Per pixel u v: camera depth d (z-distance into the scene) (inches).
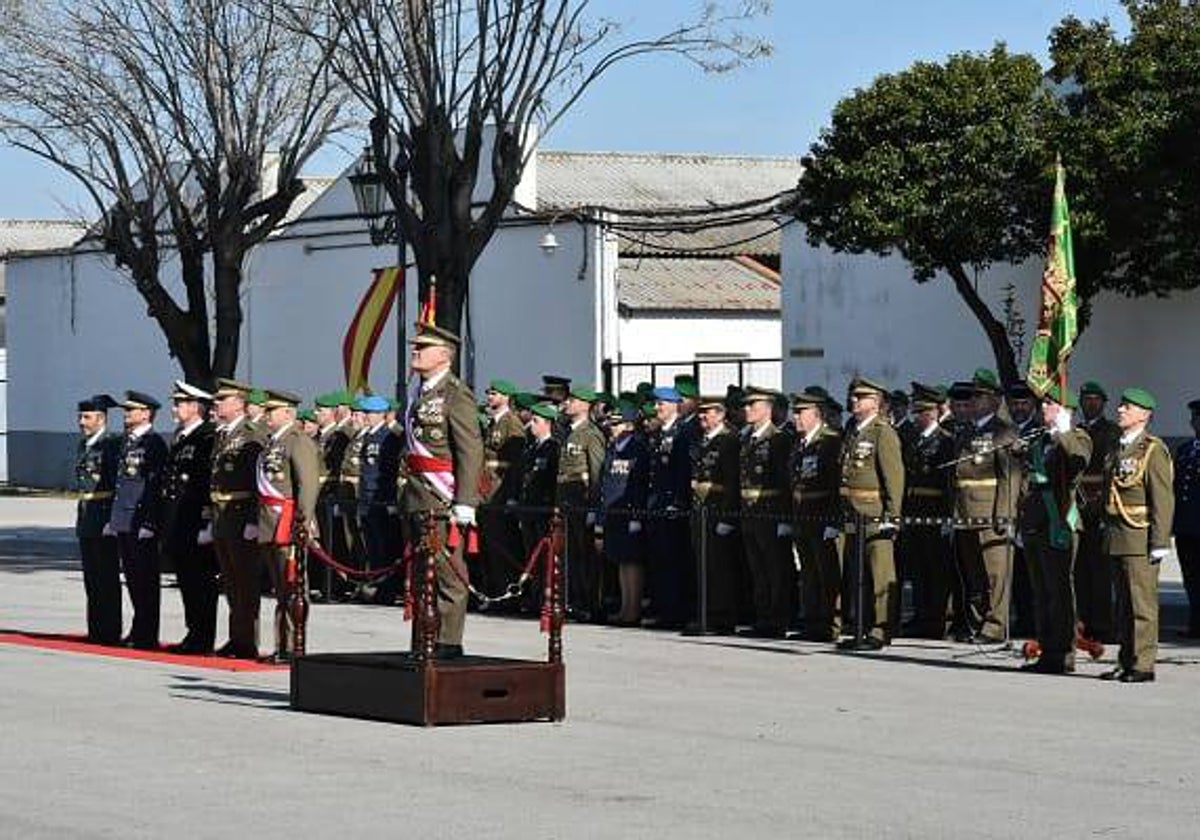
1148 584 611.5
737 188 2065.7
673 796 415.8
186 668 648.4
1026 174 1013.8
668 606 791.7
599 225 1446.9
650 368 1455.5
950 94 1029.8
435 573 525.3
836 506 730.2
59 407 2048.5
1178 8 1014.4
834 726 517.3
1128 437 614.9
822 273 1269.7
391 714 521.0
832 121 1061.8
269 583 906.1
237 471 676.1
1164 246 1009.5
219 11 1243.8
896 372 1219.9
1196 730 512.1
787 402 816.9
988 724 522.0
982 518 705.6
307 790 422.3
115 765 454.3
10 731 506.3
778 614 755.4
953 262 1063.0
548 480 839.1
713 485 771.4
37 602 904.3
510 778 437.4
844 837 373.4
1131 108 984.9
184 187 1488.7
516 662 531.5
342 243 1648.6
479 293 1534.2
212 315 1776.6
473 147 1037.8
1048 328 658.2
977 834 376.8
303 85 1280.8
